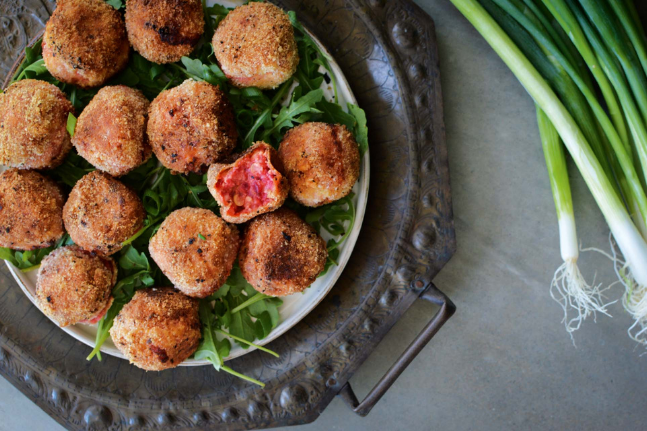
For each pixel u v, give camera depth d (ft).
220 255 1.27
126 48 1.33
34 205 1.30
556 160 1.42
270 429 1.56
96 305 1.31
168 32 1.27
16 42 1.46
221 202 1.25
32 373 1.44
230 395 1.44
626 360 1.50
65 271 1.29
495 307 1.52
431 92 1.39
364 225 1.45
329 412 1.56
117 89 1.29
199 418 1.44
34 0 1.45
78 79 1.32
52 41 1.27
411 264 1.39
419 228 1.39
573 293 1.43
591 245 1.50
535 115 1.49
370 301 1.41
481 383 1.53
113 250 1.32
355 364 1.41
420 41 1.39
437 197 1.39
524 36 1.39
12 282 1.46
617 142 1.38
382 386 1.37
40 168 1.35
